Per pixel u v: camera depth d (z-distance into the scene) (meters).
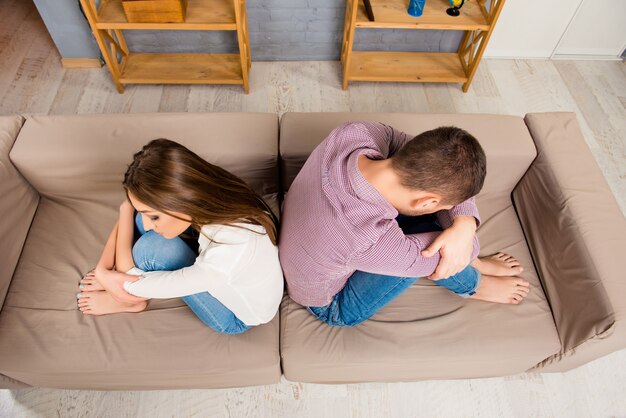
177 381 1.32
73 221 1.47
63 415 1.48
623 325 1.15
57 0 2.11
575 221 1.31
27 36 2.62
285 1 2.26
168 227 0.98
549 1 2.41
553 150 1.46
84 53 2.40
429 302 1.35
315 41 2.48
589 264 1.24
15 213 1.39
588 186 1.38
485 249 1.48
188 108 2.33
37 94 2.35
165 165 0.87
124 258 1.14
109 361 1.21
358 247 0.90
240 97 2.39
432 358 1.25
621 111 2.48
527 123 1.57
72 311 1.29
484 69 2.63
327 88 2.46
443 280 1.26
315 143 1.45
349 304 1.21
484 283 1.35
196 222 0.92
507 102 2.48
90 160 1.40
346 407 1.53
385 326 1.29
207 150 1.42
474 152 0.89
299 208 1.00
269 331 1.27
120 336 1.24
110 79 2.43
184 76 2.34
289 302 1.33
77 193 1.50
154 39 2.41
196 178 0.89
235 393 1.54
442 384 1.57
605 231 1.29
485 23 2.11
